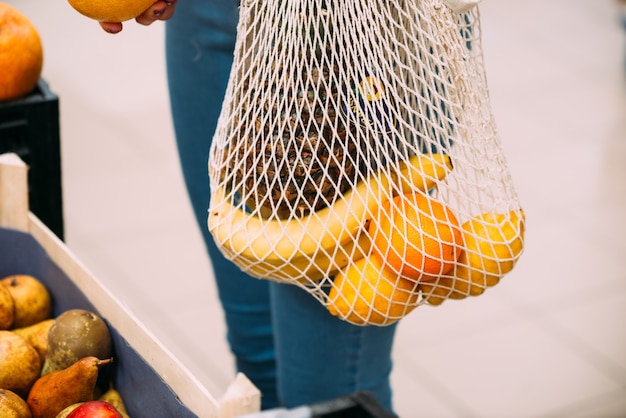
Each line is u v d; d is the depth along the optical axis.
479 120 1.26
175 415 1.22
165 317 2.40
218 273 1.72
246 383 1.14
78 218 2.82
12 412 1.25
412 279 1.23
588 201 3.02
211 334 2.35
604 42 4.31
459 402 2.15
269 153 1.24
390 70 1.22
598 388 2.21
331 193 1.24
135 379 1.29
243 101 1.24
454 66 1.23
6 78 1.51
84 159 3.16
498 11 4.64
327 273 1.26
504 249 1.24
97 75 3.76
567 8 4.70
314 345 1.49
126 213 2.87
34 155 1.56
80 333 1.30
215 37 1.54
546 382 2.22
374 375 1.53
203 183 1.66
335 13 1.21
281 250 1.23
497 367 2.27
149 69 3.85
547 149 3.34
